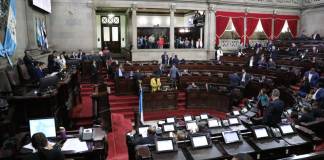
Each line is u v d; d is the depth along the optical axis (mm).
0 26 8102
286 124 5492
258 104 8938
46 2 14805
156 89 13008
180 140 4727
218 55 20156
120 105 12266
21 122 5867
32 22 11797
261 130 5051
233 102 12258
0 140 5113
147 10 22312
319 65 13883
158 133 5867
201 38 22453
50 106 6004
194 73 15602
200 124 6445
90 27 18578
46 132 4762
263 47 21328
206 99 13125
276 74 13891
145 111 12508
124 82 13125
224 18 21953
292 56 18156
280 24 24500
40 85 6215
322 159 2580
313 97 9594
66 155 4285
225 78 14367
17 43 10023
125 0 19062
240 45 23031
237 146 4684
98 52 18844
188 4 20688
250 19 23000
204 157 4273
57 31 17844
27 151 4195
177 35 23906
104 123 7867
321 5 23234
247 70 15562
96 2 18516
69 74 8922
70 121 7926
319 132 6691
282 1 24125
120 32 23188
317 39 22297
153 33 24062
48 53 14055
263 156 4660
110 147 7355
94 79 13875
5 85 7383
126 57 21078
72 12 18031
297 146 4828
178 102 13438
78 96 10438
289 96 10766
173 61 17156
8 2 8766
